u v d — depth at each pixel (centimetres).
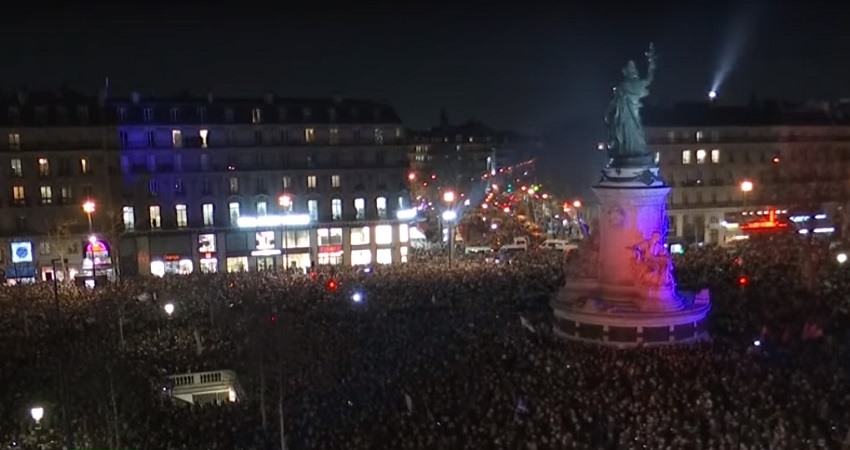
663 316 5034
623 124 5459
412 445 3366
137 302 6794
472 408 3800
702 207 12619
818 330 5025
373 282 7362
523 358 4625
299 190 10981
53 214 10012
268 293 6906
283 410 3862
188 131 10525
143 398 4288
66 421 3644
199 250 10606
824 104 13725
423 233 13450
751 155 12850
